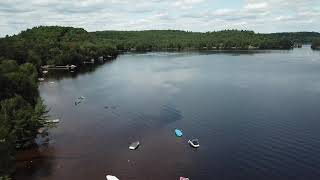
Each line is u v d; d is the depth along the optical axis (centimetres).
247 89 18375
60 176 8894
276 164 9500
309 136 11300
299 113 13675
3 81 13262
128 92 18425
